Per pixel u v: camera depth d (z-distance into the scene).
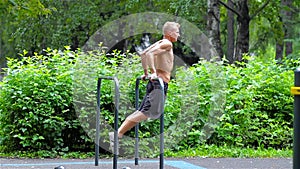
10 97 26.31
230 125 28.81
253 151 27.69
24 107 25.88
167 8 58.72
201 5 55.62
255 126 29.47
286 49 63.28
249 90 29.73
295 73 14.03
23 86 26.39
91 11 64.56
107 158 26.17
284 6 59.31
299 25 61.28
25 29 65.25
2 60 80.69
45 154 26.06
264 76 30.69
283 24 61.53
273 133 29.33
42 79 26.53
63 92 26.45
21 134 26.44
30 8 48.78
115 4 66.25
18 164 23.47
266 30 65.12
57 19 65.62
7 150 27.03
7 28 76.25
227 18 65.88
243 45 49.62
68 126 26.52
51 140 26.45
